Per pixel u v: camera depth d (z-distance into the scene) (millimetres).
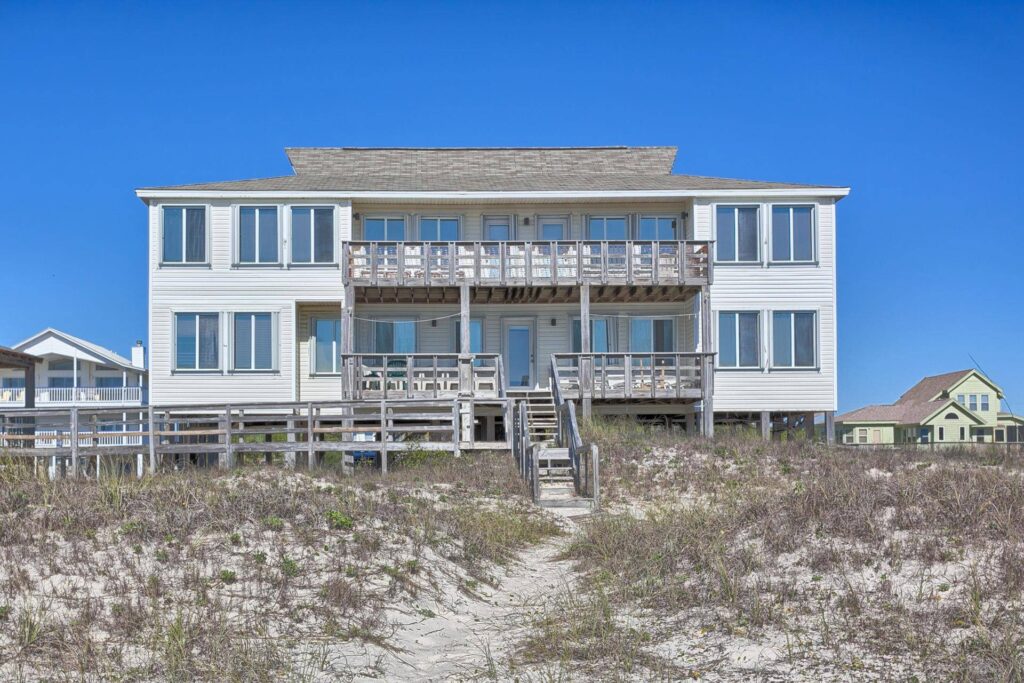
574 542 13500
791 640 8203
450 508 14867
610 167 33500
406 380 26344
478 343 29375
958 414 51531
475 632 9414
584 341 25969
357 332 29062
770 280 27703
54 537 10578
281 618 8883
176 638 7953
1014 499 11492
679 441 21859
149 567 9859
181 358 27109
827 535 11078
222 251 27266
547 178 30516
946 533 10594
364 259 27406
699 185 28266
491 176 31172
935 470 15094
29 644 7738
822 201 27812
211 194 27109
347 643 8453
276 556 10539
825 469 18000
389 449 20641
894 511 11586
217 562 10133
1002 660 7195
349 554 10953
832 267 27734
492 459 20750
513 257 26438
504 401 22000
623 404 27734
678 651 8273
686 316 29141
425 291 27141
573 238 28938
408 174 31859
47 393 42406
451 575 11148
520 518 15023
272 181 29094
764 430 27531
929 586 9148
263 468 17188
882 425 54531
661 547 11852
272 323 27234
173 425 27109
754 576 10133
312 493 13750
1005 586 8820
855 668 7402
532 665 8102
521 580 11883
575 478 18312
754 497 14312
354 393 25578
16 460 15930
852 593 9055
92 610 8539
